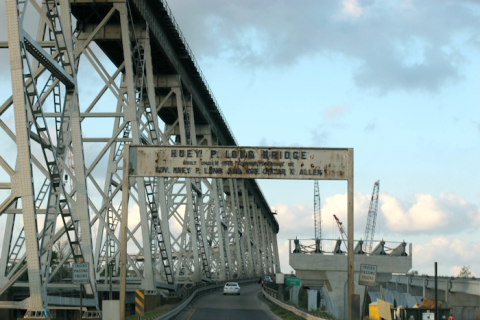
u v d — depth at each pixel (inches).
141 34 1524.4
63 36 1074.7
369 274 900.0
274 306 1427.2
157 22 1635.1
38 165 1042.7
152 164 917.8
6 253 1131.9
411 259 1482.5
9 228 1147.3
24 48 878.4
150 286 1439.5
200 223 2450.8
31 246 854.5
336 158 919.7
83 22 1497.3
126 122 1386.6
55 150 1016.2
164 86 1924.2
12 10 848.9
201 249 2428.6
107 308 880.3
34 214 851.4
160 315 986.1
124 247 899.4
